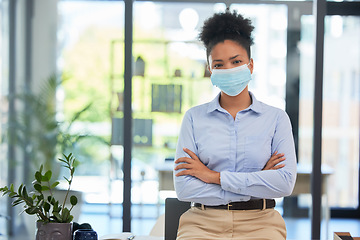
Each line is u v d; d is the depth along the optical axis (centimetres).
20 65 458
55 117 454
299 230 443
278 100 446
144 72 446
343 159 565
